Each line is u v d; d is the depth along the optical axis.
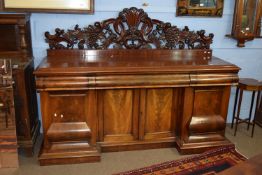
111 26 2.76
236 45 3.07
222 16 2.94
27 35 2.54
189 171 2.39
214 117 2.62
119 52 2.73
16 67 2.28
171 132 2.72
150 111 2.60
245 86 2.84
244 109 3.38
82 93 2.34
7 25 2.47
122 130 2.62
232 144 2.72
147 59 2.69
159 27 2.76
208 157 2.59
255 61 3.20
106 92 2.47
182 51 2.83
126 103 2.54
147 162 2.51
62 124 2.38
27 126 2.47
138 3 2.76
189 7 2.83
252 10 2.87
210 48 3.03
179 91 2.59
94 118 2.41
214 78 2.46
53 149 2.41
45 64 2.36
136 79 2.35
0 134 2.30
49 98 2.30
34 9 2.60
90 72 2.25
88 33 2.67
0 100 2.21
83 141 2.46
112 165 2.45
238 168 1.43
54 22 2.70
